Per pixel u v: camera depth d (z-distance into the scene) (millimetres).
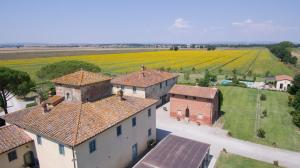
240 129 36344
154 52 188375
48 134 20422
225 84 70062
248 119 40781
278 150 29328
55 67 58125
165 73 58781
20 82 42250
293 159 27062
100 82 28781
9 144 21594
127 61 125188
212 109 37750
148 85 46438
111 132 22656
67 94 27984
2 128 22938
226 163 26125
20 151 22453
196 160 22422
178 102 40812
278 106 48781
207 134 34500
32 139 23078
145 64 113312
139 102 29078
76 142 18547
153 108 30391
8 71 40312
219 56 154125
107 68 99500
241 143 31344
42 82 59406
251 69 104375
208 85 61906
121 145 24484
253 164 25891
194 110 39281
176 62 122000
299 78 57125
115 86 49781
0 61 107750
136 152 27609
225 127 37281
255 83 76812
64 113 23297
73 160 18891
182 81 75938
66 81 27531
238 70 100625
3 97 42188
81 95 26531
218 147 30172
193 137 33469
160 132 35375
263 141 31938
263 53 187625
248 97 56188
